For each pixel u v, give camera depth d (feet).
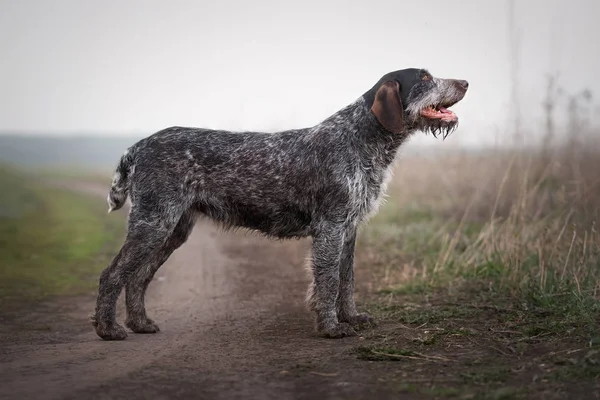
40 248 53.16
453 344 23.30
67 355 23.45
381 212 58.44
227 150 26.86
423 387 18.62
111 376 20.44
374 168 26.55
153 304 34.76
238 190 26.84
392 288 34.17
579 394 17.52
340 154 26.16
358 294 33.94
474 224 48.73
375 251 46.26
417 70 27.27
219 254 51.19
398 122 25.91
